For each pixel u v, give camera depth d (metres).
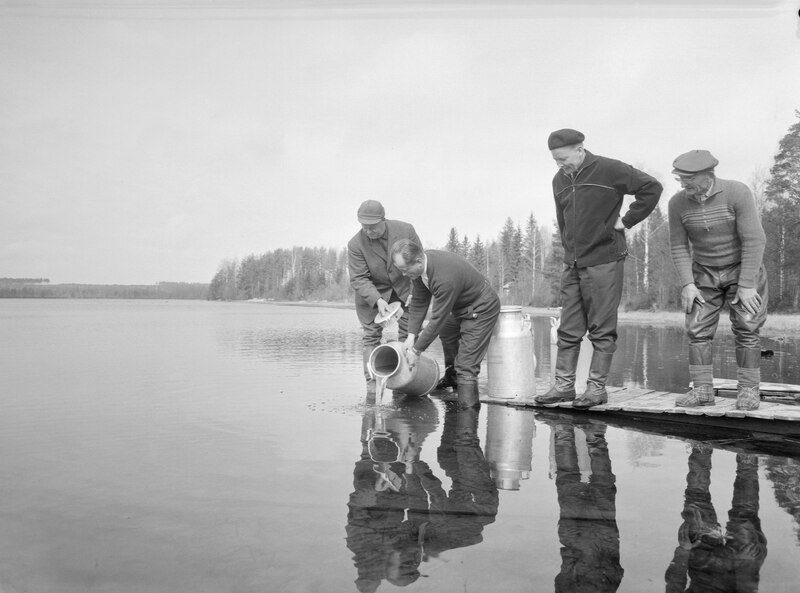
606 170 4.77
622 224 4.87
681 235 4.64
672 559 2.04
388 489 2.83
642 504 2.62
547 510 2.54
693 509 2.55
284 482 2.94
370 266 6.21
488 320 5.43
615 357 9.22
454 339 6.12
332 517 2.45
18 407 4.99
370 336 6.46
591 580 1.89
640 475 3.11
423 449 3.67
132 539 2.24
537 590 1.83
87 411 4.81
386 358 6.11
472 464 3.31
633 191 4.78
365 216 5.92
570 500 2.68
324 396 5.63
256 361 8.41
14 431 4.10
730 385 5.48
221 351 9.84
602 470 3.21
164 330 14.91
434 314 5.27
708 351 4.67
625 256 4.95
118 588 1.86
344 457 3.45
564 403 5.11
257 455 3.48
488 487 2.88
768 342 11.36
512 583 1.87
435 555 2.08
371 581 1.89
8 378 6.67
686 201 4.51
